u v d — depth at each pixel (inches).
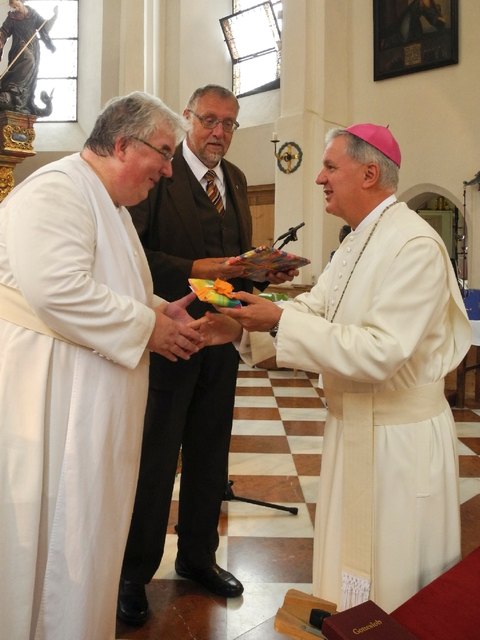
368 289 72.8
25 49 338.3
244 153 441.1
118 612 102.4
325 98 350.0
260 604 107.5
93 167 76.7
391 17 342.0
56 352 71.6
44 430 71.1
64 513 71.0
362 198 75.4
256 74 452.8
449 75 327.9
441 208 395.9
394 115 348.5
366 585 72.1
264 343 84.9
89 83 486.9
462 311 74.7
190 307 103.4
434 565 73.0
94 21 483.5
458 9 321.1
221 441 111.0
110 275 74.6
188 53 449.7
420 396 73.4
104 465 73.0
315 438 206.2
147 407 105.3
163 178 104.7
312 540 132.3
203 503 111.0
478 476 173.5
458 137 326.3
